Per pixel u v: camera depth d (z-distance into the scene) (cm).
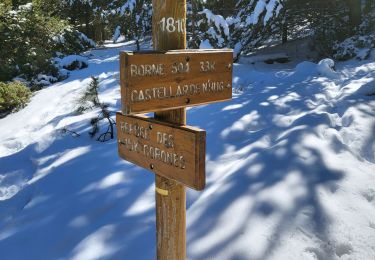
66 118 745
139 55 182
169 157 197
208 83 209
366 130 469
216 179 406
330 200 342
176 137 190
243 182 373
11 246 354
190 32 1212
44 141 600
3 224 411
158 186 212
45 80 1336
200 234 318
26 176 529
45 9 1981
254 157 416
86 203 396
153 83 188
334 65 934
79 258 320
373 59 991
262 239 301
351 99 587
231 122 559
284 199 342
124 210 376
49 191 441
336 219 319
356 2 1189
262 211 330
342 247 298
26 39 1517
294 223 316
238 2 1230
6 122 930
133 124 219
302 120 505
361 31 1160
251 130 543
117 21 1634
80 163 491
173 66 194
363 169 392
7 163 568
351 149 434
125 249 322
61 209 395
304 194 347
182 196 214
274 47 1416
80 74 1346
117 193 404
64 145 579
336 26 1214
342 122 518
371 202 343
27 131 788
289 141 438
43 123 807
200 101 207
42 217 390
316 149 419
